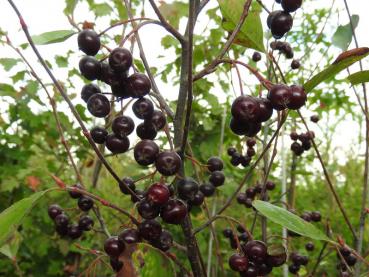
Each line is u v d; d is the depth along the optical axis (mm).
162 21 133
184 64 141
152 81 169
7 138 365
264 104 128
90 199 185
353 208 476
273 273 344
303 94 126
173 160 123
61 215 200
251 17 148
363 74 136
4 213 127
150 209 126
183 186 140
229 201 178
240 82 130
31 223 333
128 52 124
